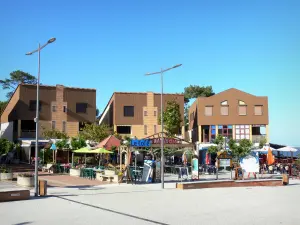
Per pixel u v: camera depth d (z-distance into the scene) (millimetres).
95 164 40000
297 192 22500
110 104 57938
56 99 52188
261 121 53594
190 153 33781
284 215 14039
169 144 28281
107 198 18938
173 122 52781
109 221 12617
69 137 48969
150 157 40125
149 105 54875
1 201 17500
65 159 42000
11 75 80938
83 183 26891
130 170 27016
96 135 45406
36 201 17641
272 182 27328
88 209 15266
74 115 52844
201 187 24562
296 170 37375
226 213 14414
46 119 51344
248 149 30641
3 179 27688
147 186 25078
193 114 60062
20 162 48594
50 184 26031
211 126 54062
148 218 13234
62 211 14719
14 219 12945
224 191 22812
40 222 12398
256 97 54031
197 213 14383
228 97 54219
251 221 12727
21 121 50312
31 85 51062
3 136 57031
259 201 18141
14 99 53531
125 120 53906
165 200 18312
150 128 54281
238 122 53688
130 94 54531
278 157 51719
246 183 26469
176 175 34781
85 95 53719
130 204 16812
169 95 55750
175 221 12672
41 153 41719
